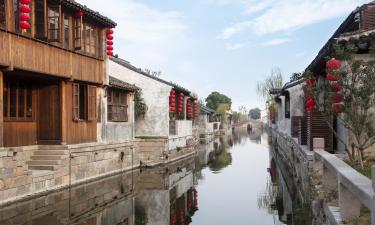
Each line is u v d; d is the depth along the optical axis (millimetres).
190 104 32688
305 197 12594
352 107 9742
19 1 12398
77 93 16281
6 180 11344
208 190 15844
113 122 19547
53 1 14195
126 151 20109
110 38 18438
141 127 25906
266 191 15656
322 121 13859
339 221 6762
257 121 114812
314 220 9719
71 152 15023
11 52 12125
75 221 10172
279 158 28656
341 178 6746
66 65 15078
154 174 19844
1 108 11914
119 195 14125
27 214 10672
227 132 81500
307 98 13945
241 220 11039
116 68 26266
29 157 14656
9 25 12039
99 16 16828
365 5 12945
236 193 15219
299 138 17125
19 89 14945
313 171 11242
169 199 13805
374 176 4652
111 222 10312
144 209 12117
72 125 15930
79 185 15438
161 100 25750
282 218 11180
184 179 18656
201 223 10641
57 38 14203
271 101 52625
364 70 9391
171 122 26469
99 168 17297
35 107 15711
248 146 41844
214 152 34344
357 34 10555
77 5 15148
